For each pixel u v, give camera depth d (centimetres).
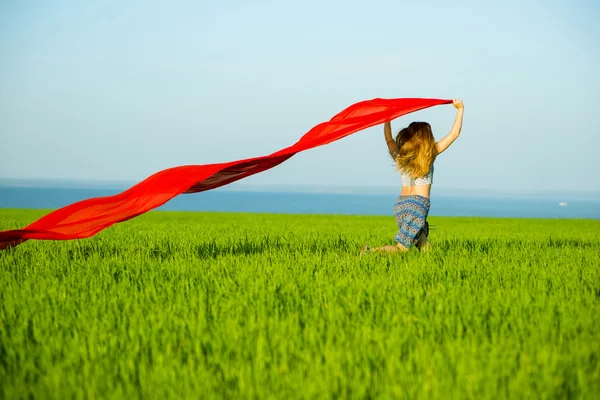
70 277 628
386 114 779
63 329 428
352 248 948
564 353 373
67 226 764
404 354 383
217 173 803
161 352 382
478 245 973
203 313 457
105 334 407
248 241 1077
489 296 530
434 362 360
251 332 421
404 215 773
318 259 749
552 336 405
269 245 983
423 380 334
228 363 362
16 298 516
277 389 326
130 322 443
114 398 314
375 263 723
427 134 751
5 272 651
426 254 768
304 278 609
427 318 456
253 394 319
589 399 313
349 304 488
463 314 460
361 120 782
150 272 665
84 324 437
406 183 780
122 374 342
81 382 337
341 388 328
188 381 335
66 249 899
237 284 586
